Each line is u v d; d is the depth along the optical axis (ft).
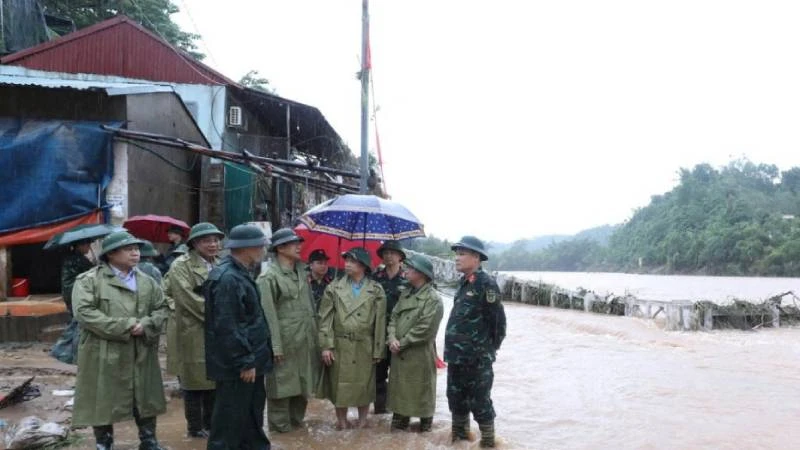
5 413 18.26
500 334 17.12
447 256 130.00
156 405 14.69
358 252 18.98
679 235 287.69
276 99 61.93
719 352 39.47
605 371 31.48
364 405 18.60
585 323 53.06
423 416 18.24
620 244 373.40
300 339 18.03
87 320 13.61
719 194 303.48
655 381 28.78
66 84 33.12
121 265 14.60
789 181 341.41
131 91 34.35
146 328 14.21
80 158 32.58
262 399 14.67
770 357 37.32
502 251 526.57
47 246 18.21
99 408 13.78
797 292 124.88
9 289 32.45
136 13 80.18
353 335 18.38
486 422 16.98
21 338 29.53
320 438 17.75
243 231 14.08
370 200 20.10
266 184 47.47
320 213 20.52
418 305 18.30
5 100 33.63
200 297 16.88
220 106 60.23
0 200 31.40
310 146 78.64
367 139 32.12
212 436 13.76
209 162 46.14
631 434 19.57
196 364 16.92
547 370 31.58
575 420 21.21
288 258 18.24
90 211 32.76
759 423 21.17
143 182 36.40
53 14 75.25
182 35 89.76
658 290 135.03
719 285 166.50
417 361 18.29
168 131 40.88
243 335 13.64
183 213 43.86
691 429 20.25
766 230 251.19
